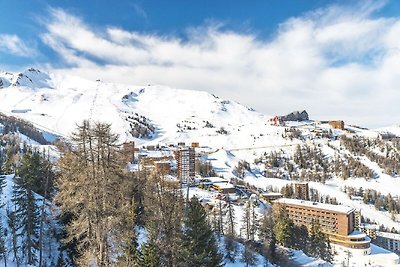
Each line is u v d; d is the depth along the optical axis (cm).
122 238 2836
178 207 3662
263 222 9719
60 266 5097
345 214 14500
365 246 14025
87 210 2528
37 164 5191
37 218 5247
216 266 3706
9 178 7906
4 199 6731
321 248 10575
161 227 3578
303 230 10825
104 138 2538
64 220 5303
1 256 5062
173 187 3784
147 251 3438
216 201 13925
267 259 8375
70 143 2631
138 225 4234
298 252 10294
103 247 2589
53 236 5684
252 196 17025
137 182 3734
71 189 2559
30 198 5081
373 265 12675
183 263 3438
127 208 2766
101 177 2508
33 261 5162
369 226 18088
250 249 8362
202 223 3625
